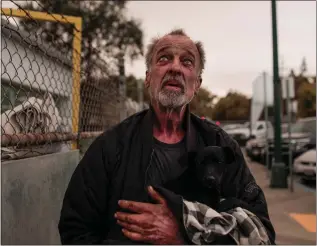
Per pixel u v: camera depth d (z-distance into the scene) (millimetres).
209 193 1753
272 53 9336
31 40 2781
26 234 2154
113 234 1716
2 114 2453
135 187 1733
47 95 2920
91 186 1757
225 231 1539
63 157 2873
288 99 9133
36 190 2326
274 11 9266
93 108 4926
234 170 1865
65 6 11523
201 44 2072
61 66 3412
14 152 2359
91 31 13250
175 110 1900
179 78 1881
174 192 1750
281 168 9062
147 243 1635
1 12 2361
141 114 2018
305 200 7523
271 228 1788
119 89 7898
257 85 11391
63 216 1766
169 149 1860
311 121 13539
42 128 2754
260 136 17297
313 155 9656
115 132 1859
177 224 1618
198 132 1960
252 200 1847
